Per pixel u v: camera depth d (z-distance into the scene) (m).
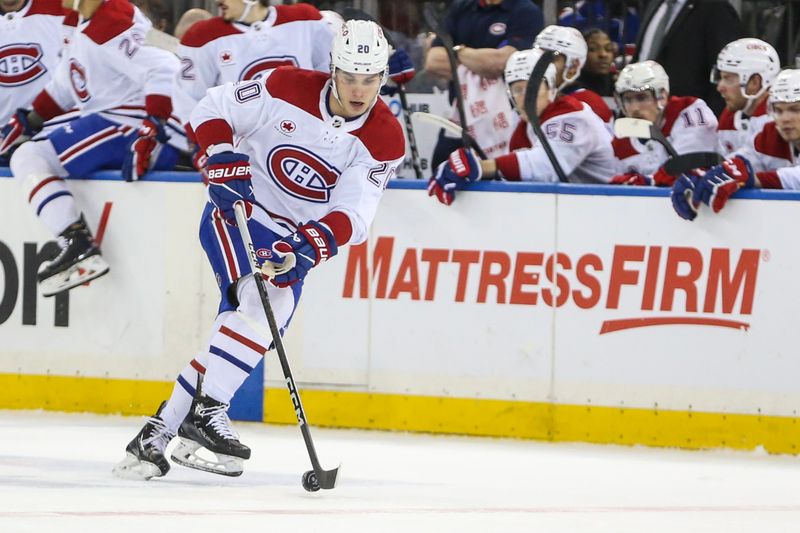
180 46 18.91
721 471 16.17
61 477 14.02
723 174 17.39
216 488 13.62
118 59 19.53
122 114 19.91
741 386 17.61
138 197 19.72
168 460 15.71
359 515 11.92
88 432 18.19
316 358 19.17
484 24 20.86
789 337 17.42
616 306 18.00
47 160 19.86
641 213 17.84
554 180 18.61
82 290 20.02
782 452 17.50
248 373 13.99
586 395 18.19
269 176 14.04
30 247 20.11
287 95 13.70
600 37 20.81
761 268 17.47
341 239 13.48
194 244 19.52
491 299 18.45
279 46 18.75
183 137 20.03
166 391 19.72
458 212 18.48
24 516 11.02
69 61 19.95
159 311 19.72
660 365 17.89
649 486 14.93
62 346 20.14
